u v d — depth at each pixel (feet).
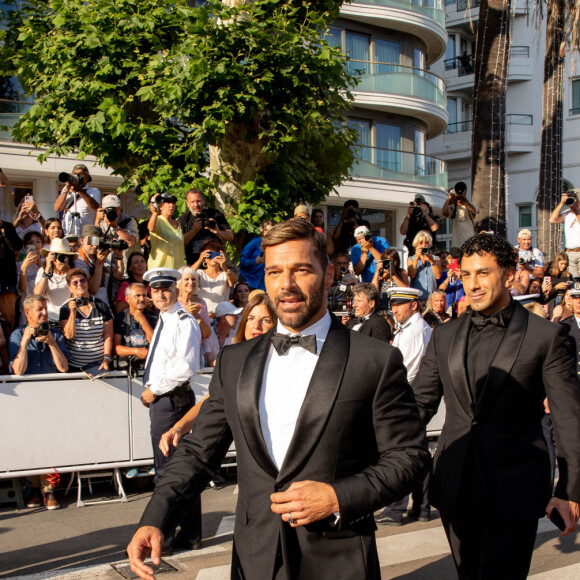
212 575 14.20
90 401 20.31
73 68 29.89
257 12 30.09
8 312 23.65
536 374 10.09
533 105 93.50
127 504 20.04
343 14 68.59
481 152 35.63
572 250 33.81
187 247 26.48
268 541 6.92
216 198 31.19
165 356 16.43
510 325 10.38
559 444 9.74
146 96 28.37
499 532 9.59
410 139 73.15
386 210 68.54
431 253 31.17
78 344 20.56
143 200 29.94
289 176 31.27
